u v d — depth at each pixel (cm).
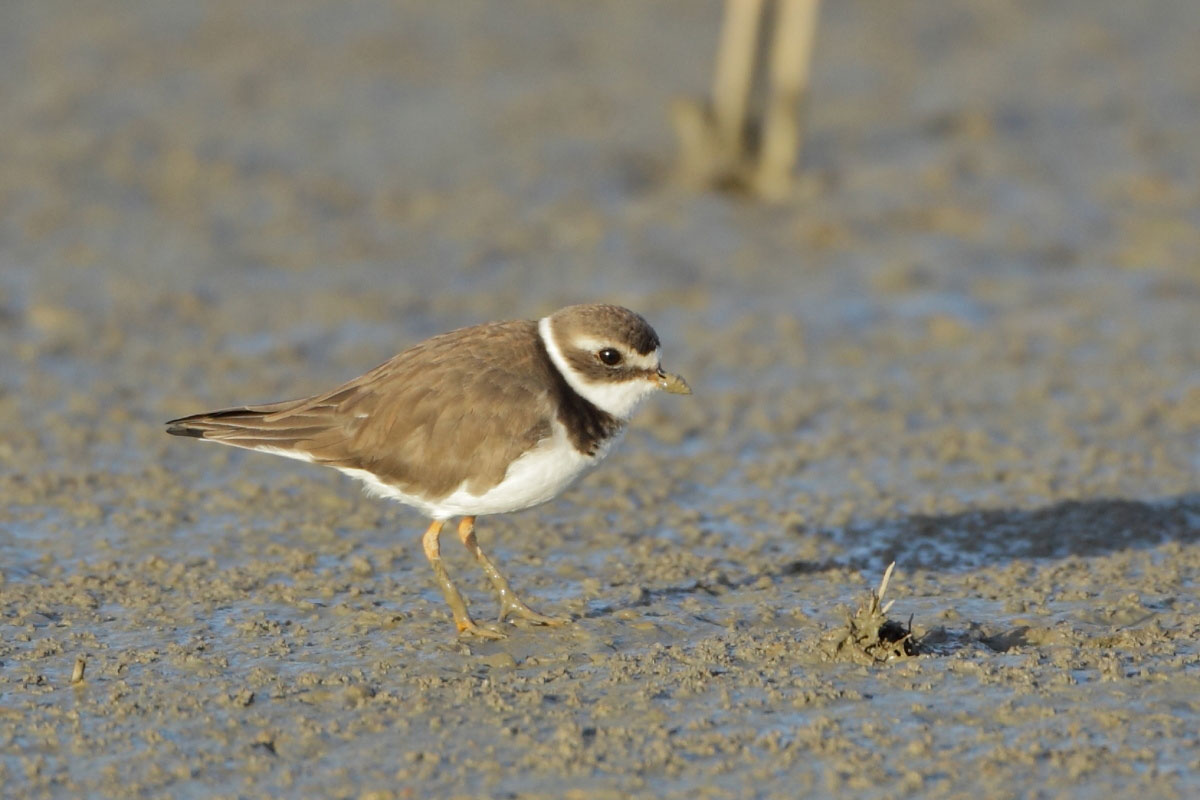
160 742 853
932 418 1484
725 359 1656
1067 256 1980
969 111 2562
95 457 1365
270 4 3366
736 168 2219
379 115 2612
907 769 811
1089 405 1509
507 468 973
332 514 1245
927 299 1836
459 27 3219
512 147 2436
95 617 1036
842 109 2619
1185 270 1917
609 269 1934
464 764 825
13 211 2100
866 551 1173
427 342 1025
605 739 850
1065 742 836
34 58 2892
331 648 987
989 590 1080
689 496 1301
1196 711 868
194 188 2228
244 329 1731
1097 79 2816
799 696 894
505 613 1037
